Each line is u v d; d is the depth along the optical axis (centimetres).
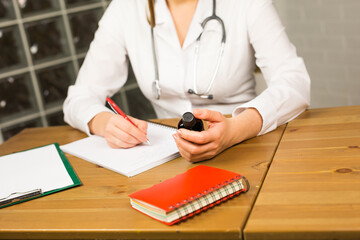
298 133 101
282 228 61
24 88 212
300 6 261
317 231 59
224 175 76
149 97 144
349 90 252
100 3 232
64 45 223
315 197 68
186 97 137
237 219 66
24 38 208
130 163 94
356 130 97
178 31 134
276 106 108
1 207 82
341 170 77
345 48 245
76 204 79
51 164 102
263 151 93
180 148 90
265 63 124
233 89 135
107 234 68
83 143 113
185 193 71
